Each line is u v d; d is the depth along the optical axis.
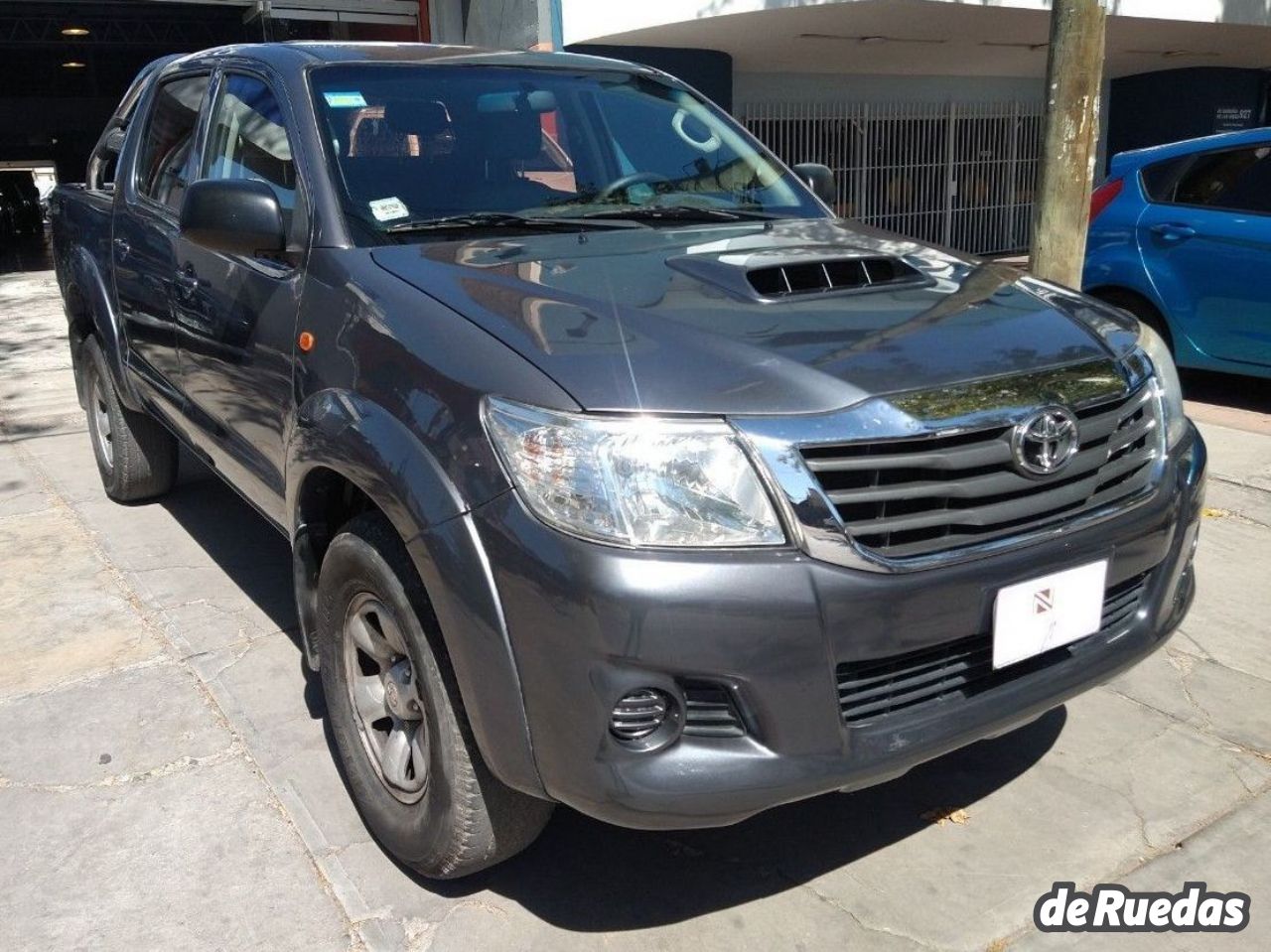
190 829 2.79
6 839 2.75
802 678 2.06
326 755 3.11
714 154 3.79
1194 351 6.59
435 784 2.39
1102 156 17.47
